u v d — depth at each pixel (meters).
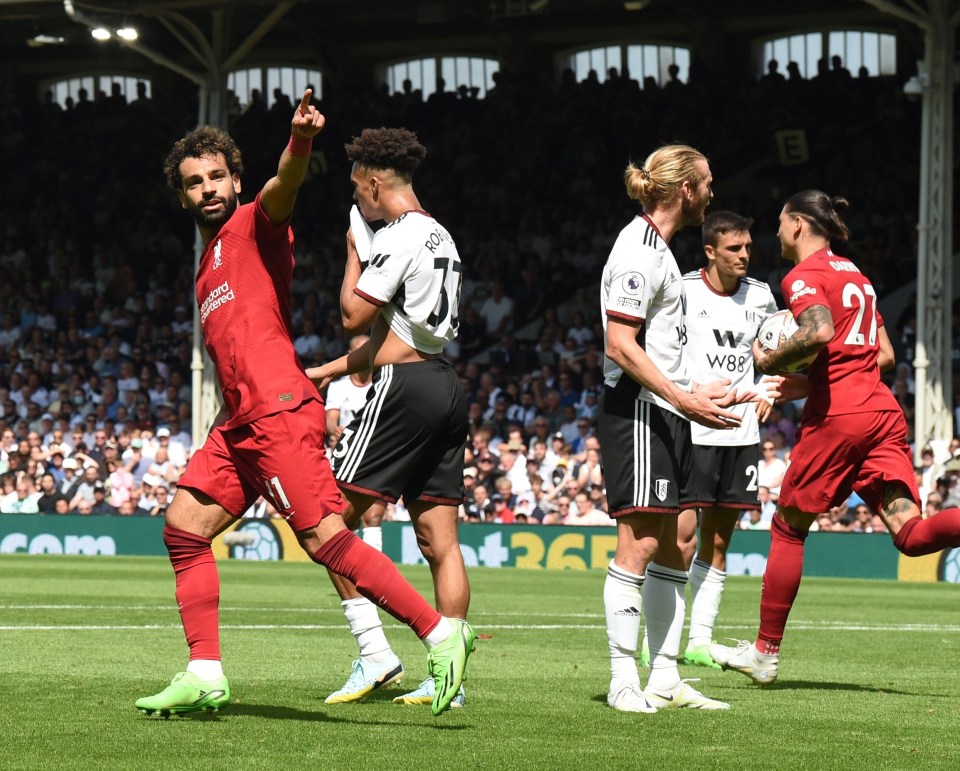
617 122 67.06
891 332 54.44
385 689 13.27
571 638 19.84
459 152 69.44
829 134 63.12
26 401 61.38
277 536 47.06
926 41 43.59
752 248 58.22
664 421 12.25
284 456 10.84
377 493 12.14
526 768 9.17
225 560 46.03
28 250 72.81
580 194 65.50
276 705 12.01
